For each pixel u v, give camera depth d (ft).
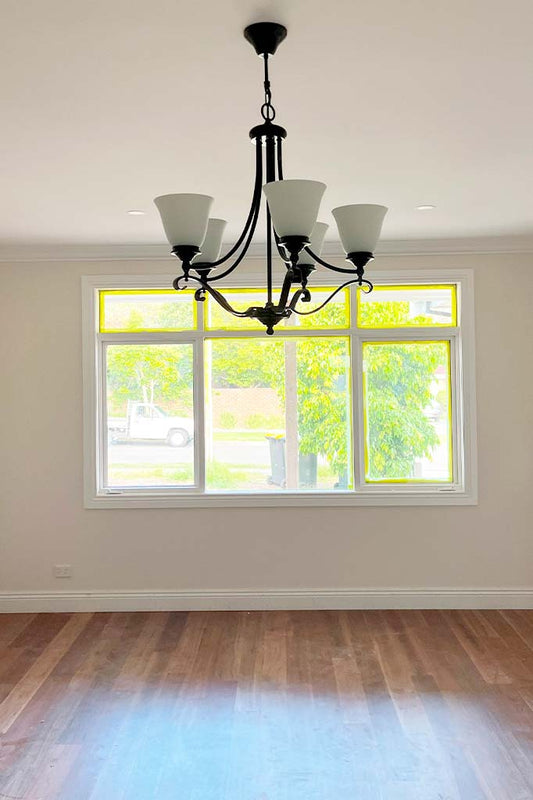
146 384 17.89
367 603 17.33
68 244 16.97
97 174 11.75
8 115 9.25
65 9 6.72
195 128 9.77
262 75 8.18
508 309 17.21
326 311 17.67
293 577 17.43
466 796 9.38
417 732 11.11
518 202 13.89
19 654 14.62
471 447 17.22
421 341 17.67
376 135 10.18
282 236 6.73
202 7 6.72
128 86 8.41
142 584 17.49
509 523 17.26
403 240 17.07
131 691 12.75
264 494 17.42
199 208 7.06
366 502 17.34
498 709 11.83
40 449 17.44
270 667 13.78
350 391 17.66
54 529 17.46
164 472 17.87
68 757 10.49
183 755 10.53
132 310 17.84
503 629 15.74
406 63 7.94
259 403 17.84
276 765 10.25
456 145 10.64
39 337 17.40
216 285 17.57
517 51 7.70
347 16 6.93
